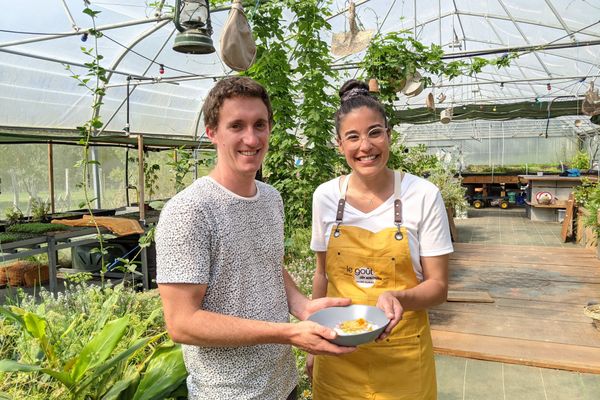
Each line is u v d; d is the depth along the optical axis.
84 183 3.38
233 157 1.33
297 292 1.67
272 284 1.45
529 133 16.41
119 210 8.04
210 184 1.34
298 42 4.16
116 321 1.81
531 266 5.98
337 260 1.72
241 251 1.34
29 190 7.71
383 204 1.68
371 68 5.09
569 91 11.69
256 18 3.88
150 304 2.78
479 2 6.82
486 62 6.61
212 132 1.37
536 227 9.80
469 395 2.96
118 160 9.34
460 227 10.10
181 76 7.85
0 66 6.08
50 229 5.58
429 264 1.64
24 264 6.43
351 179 1.77
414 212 1.63
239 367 1.35
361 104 1.62
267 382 1.40
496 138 16.89
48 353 1.81
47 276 6.58
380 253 1.64
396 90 5.16
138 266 6.30
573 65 9.05
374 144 1.60
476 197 14.17
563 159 16.27
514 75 10.53
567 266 5.93
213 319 1.23
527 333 3.78
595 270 5.69
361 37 4.03
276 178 4.43
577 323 3.96
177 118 9.80
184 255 1.23
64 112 7.52
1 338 2.09
